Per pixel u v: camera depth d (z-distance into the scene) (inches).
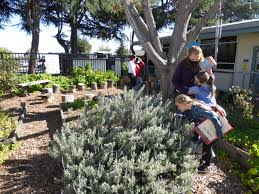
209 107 173.3
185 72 185.9
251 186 158.9
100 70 724.7
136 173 146.7
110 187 130.3
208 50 558.3
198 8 895.1
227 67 505.4
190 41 258.7
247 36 454.9
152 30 276.4
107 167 147.6
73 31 1170.0
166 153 165.6
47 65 730.2
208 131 167.0
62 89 525.0
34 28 756.0
